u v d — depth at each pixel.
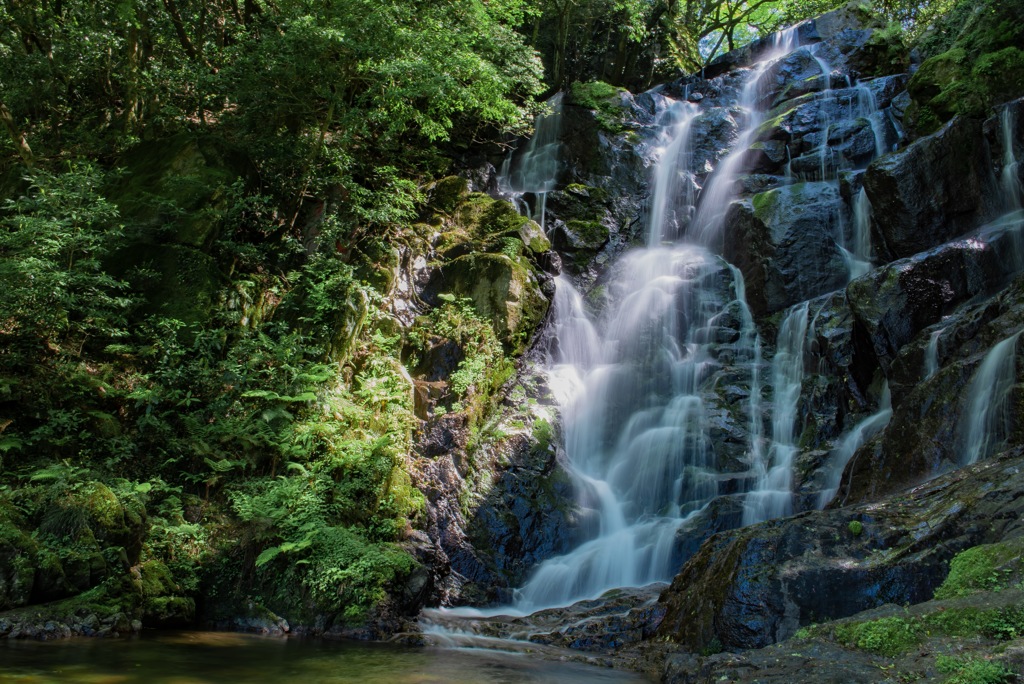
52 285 10.46
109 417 10.40
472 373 12.95
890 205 13.74
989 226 13.52
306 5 14.39
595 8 23.34
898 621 5.85
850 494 10.16
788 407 13.43
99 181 12.60
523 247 15.31
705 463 13.05
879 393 12.55
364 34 13.88
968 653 5.14
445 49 14.38
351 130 14.94
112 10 16.42
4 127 16.52
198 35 17.28
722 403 13.81
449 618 9.80
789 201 15.89
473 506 11.84
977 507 7.04
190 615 8.98
